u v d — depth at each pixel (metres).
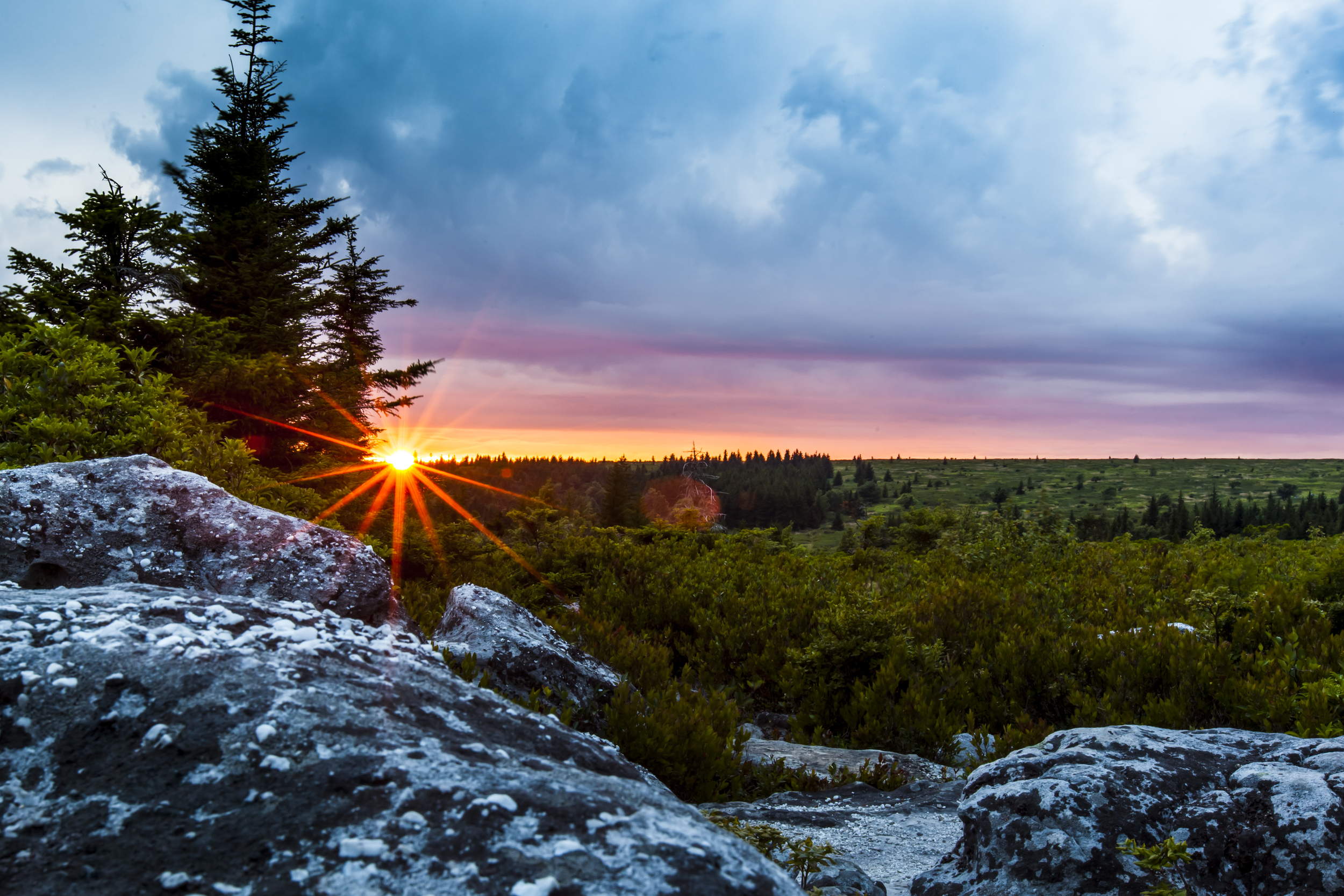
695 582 12.68
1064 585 12.75
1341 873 2.57
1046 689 8.21
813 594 12.08
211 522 4.46
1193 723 7.08
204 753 1.63
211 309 20.48
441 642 6.11
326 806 1.50
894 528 22.00
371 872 1.35
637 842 1.45
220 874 1.37
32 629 2.03
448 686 2.25
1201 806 3.03
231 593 4.25
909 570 15.92
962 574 15.20
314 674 2.01
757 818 4.88
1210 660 7.69
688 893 1.33
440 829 1.45
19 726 1.71
